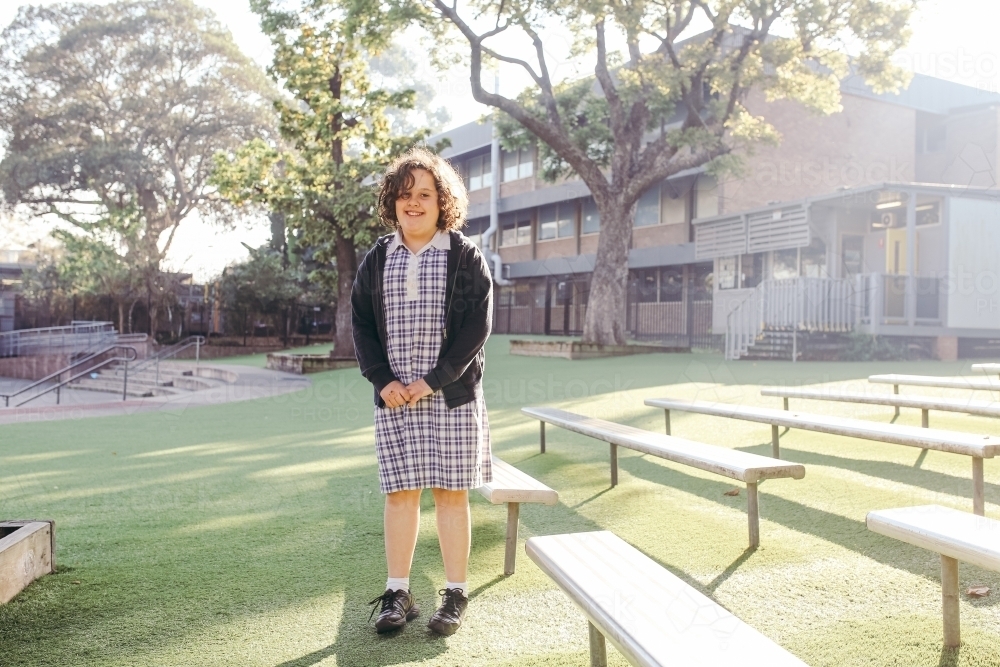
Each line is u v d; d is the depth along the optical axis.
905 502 3.71
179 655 2.19
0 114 29.88
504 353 18.06
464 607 2.41
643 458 5.32
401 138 17.53
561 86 18.45
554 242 25.78
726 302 18.69
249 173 17.03
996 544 1.92
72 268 26.86
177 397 12.49
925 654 2.07
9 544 2.66
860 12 13.79
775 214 16.94
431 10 15.35
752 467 2.98
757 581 2.70
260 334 29.83
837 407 7.45
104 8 30.06
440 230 2.47
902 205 16.05
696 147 15.41
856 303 15.23
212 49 30.48
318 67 17.05
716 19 14.19
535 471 4.91
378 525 3.65
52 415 10.00
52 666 2.12
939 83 21.84
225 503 4.20
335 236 17.86
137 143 31.03
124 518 3.87
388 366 2.43
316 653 2.19
